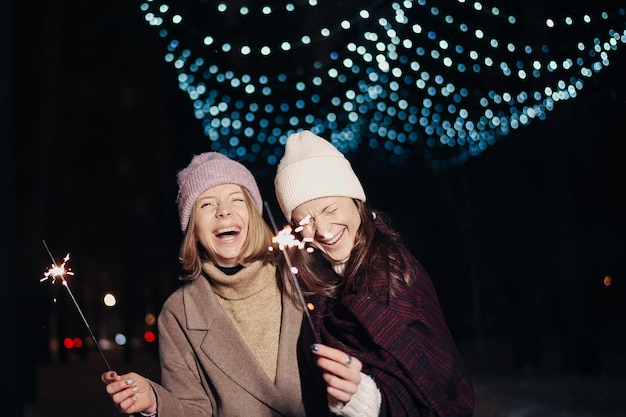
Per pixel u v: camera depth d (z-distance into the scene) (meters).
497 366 16.27
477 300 17.34
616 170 16.34
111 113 19.80
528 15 11.73
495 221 18.28
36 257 14.30
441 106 14.27
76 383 16.31
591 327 13.92
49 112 14.99
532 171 16.95
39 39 15.50
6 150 9.52
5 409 9.19
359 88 14.63
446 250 18.89
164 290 19.97
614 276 18.48
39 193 14.70
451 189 19.02
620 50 11.19
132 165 20.72
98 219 21.86
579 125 15.27
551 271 16.78
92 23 17.98
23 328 13.46
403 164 19.47
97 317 27.11
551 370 14.87
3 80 9.53
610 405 9.99
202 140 17.70
